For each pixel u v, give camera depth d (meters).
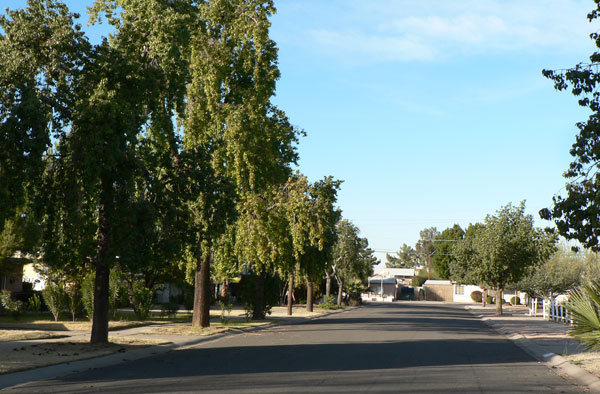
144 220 17.64
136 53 19.70
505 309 66.62
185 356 17.78
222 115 27.09
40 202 17.78
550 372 15.02
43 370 14.10
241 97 28.44
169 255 19.05
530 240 49.56
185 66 20.30
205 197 20.05
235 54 28.33
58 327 26.47
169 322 32.47
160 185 19.05
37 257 28.78
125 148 17.67
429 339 24.50
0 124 15.83
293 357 17.42
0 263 27.34
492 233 49.84
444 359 17.42
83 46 17.91
